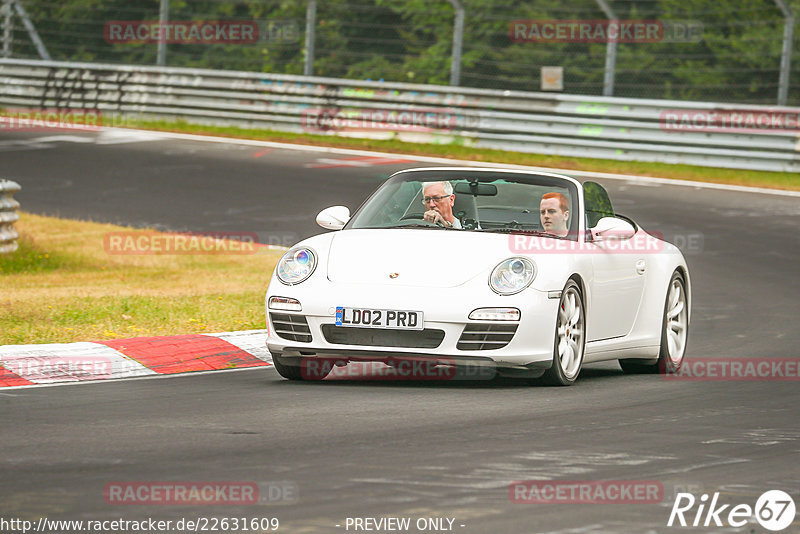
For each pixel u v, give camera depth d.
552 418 18.28
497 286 20.69
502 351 20.50
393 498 12.91
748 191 59.78
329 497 12.91
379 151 71.81
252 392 20.47
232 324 28.53
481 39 91.31
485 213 23.30
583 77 88.56
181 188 58.22
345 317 20.62
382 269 21.06
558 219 23.08
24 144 71.62
